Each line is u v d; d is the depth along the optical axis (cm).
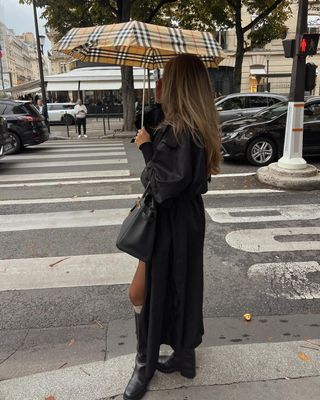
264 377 255
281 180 726
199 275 229
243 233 511
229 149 959
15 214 607
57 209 630
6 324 327
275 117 973
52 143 1584
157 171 201
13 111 1262
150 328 225
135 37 236
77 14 1722
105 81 2745
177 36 253
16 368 274
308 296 365
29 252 461
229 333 310
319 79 3303
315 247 466
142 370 242
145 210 212
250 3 2019
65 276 402
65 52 319
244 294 369
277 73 3403
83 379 258
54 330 319
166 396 239
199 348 288
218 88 3412
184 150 199
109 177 863
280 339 302
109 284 386
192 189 208
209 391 243
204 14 2097
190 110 205
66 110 2764
